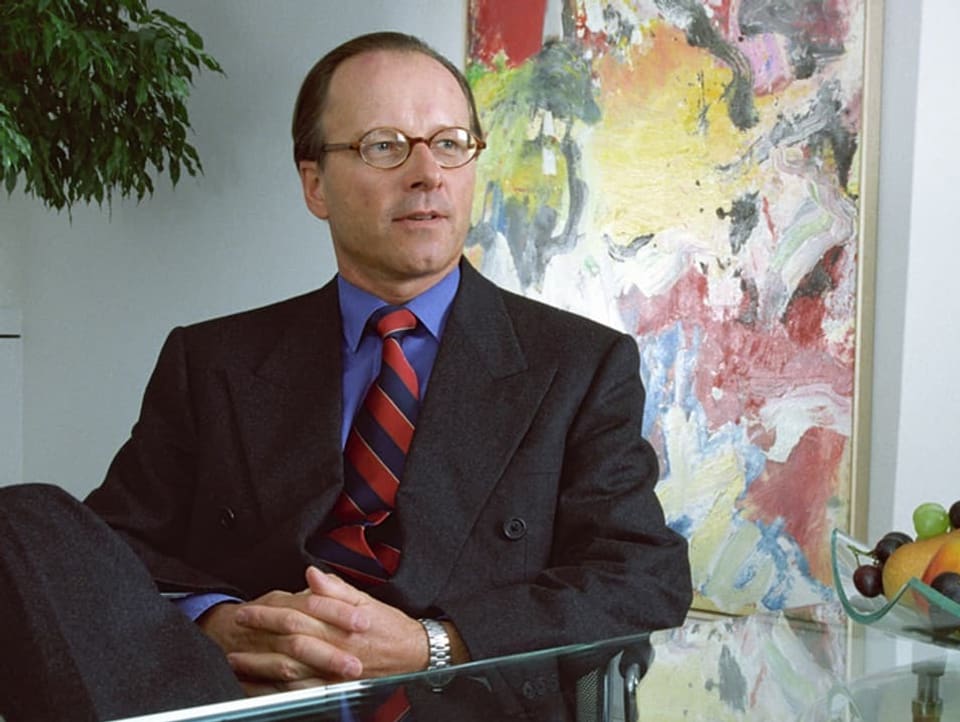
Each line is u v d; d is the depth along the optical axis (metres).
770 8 3.06
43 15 3.84
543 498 1.81
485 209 3.80
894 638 1.17
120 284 5.16
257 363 1.94
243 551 1.86
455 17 3.92
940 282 2.75
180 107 4.27
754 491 3.12
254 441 1.87
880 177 2.87
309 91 1.91
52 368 5.54
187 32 4.11
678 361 3.29
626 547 1.75
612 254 3.44
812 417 2.98
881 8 2.85
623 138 3.41
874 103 2.86
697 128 3.23
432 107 1.83
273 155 4.50
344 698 0.93
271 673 1.58
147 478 1.95
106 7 4.20
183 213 4.87
